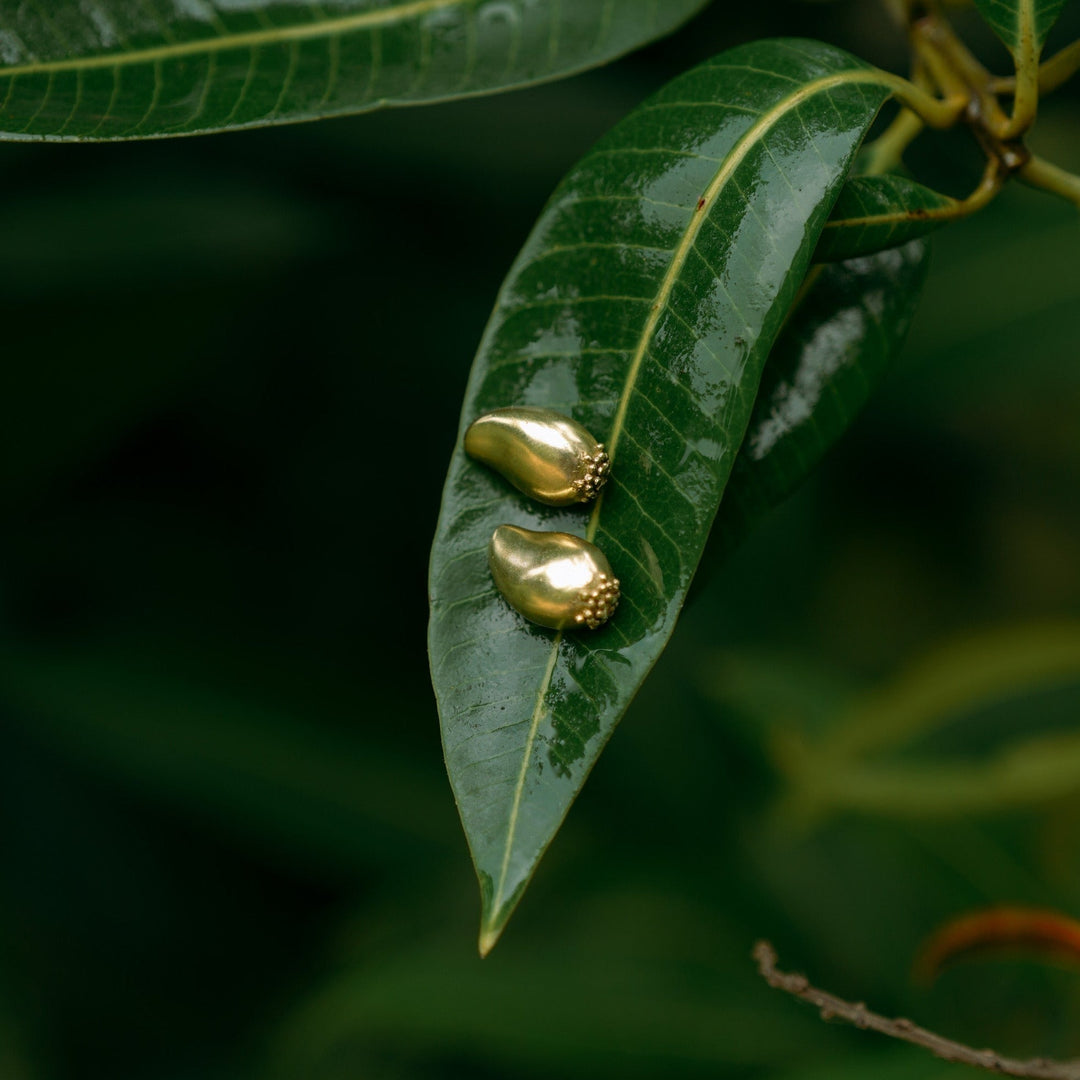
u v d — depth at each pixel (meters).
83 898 1.09
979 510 1.24
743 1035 0.85
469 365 1.10
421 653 1.12
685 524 0.54
